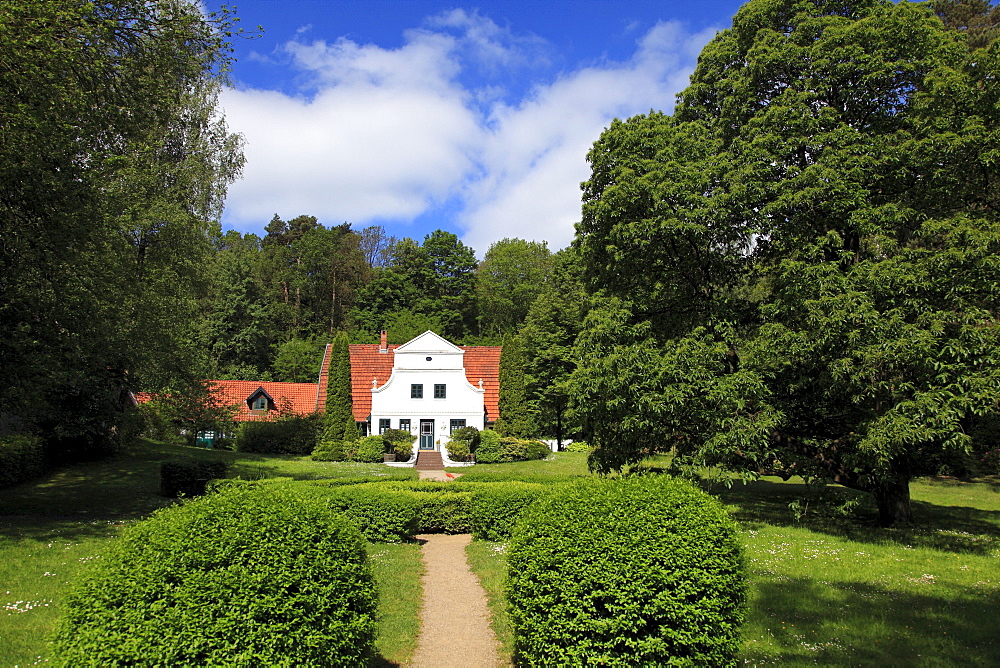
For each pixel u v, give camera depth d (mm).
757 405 14594
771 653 6641
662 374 14344
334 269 70312
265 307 61438
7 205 13359
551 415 44688
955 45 14594
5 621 7207
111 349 17031
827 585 9438
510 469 31422
